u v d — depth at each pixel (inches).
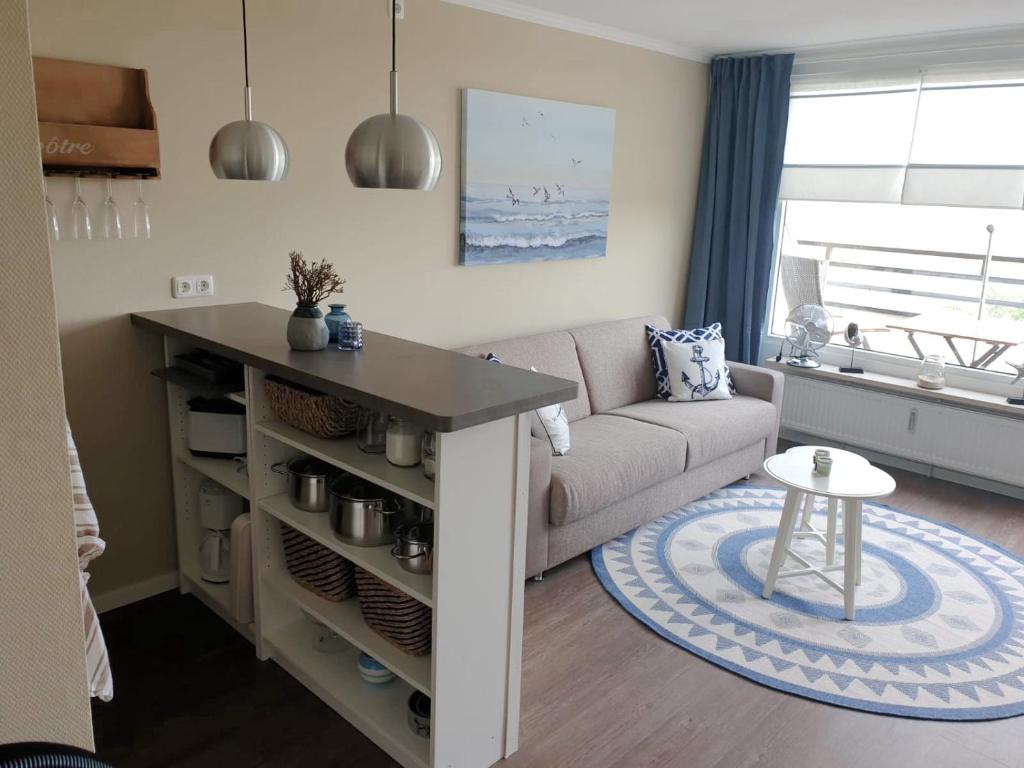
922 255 191.8
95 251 109.9
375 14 133.0
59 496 43.2
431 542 85.7
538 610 123.3
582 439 147.8
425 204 148.2
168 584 127.6
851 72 186.1
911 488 179.8
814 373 196.4
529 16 155.4
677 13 155.5
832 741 95.5
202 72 114.9
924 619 122.6
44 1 99.7
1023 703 103.0
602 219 180.9
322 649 104.3
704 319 213.0
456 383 85.5
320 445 94.5
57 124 100.0
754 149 195.6
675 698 102.7
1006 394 176.7
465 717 85.5
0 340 39.8
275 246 128.5
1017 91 164.4
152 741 92.6
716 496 170.6
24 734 44.2
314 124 129.0
